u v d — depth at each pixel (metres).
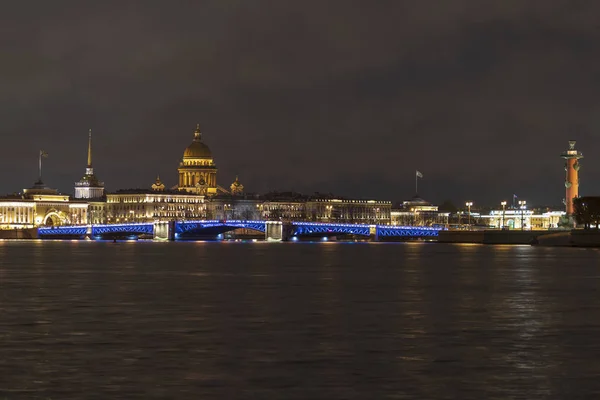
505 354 99.62
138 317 128.75
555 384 85.56
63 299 153.38
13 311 135.62
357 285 185.25
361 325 121.31
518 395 81.75
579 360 96.31
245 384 85.44
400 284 188.12
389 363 94.75
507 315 132.62
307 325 121.06
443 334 113.50
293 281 195.75
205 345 104.62
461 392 82.69
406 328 118.62
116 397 80.81
